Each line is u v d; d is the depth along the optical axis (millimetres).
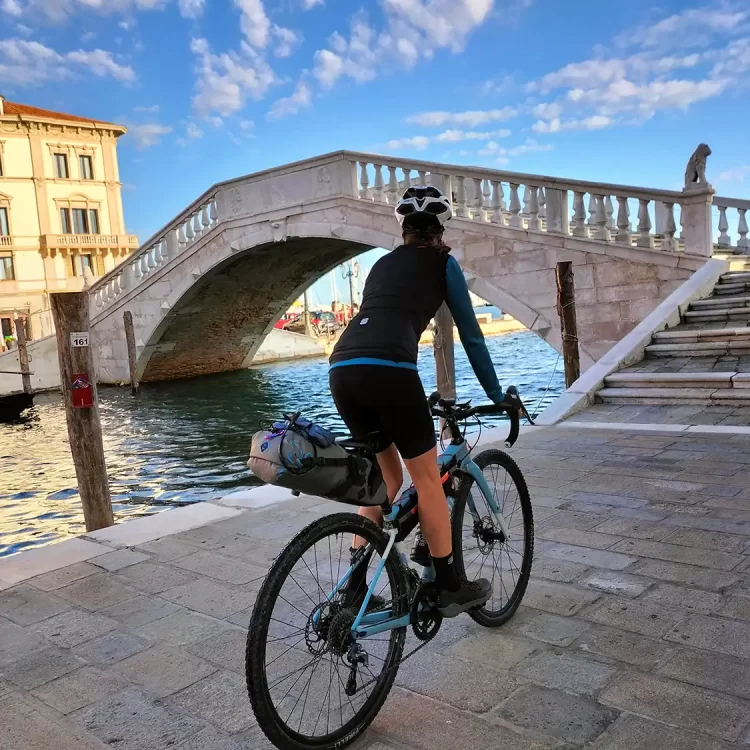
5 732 2395
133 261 25047
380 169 17047
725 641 2705
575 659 2646
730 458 5477
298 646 2346
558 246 13445
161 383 27766
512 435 2783
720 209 15828
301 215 18906
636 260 12531
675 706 2295
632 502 4555
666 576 3363
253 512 4910
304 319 48125
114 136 49531
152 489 10758
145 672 2771
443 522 2467
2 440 16406
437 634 2930
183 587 3635
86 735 2354
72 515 9422
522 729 2230
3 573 3969
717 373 7812
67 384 5395
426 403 2377
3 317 45562
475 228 14648
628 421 7359
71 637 3121
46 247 46500
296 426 2137
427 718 2334
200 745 2264
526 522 3174
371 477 2271
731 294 11125
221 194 21141
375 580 2312
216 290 24156
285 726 2057
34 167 46188
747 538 3781
